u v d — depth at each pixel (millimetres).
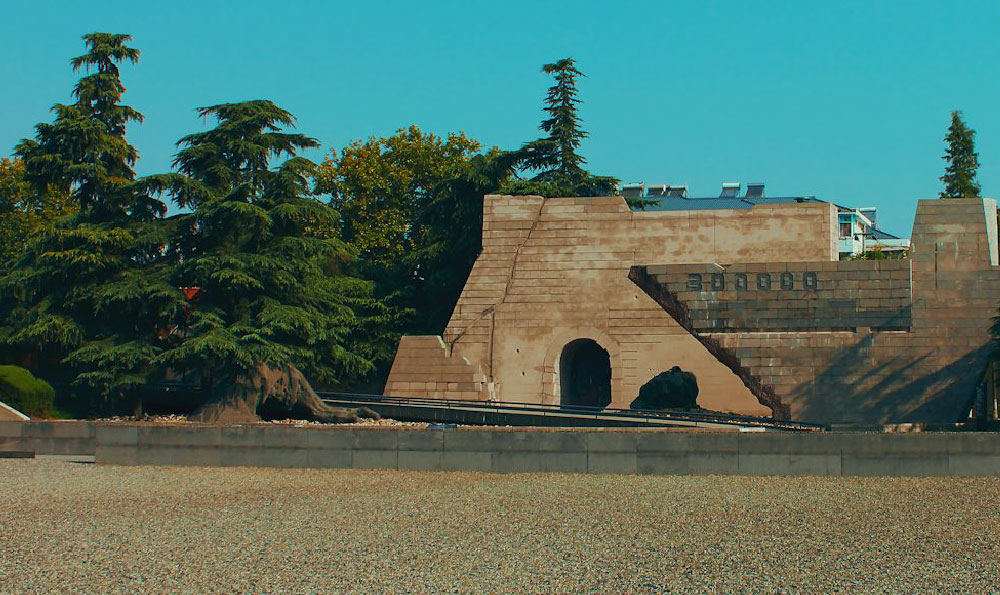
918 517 21297
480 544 18703
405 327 58625
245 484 26328
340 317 49500
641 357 50812
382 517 21391
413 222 65188
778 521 20891
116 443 30516
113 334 46281
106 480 27109
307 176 48938
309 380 56625
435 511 22094
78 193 50750
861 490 24953
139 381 44500
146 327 47406
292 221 47906
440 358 52406
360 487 25688
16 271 49656
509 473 28266
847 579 16203
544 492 24688
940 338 39406
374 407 44875
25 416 42438
